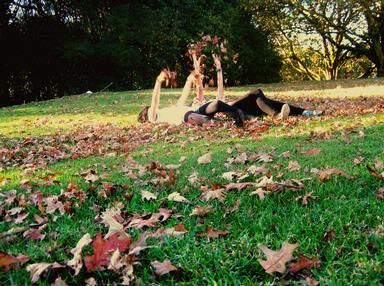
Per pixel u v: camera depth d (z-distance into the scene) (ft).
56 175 13.21
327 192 8.85
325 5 83.46
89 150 19.17
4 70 88.99
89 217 8.48
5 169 15.80
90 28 93.66
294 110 24.71
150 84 94.94
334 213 7.58
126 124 28.68
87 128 28.14
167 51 90.17
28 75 92.58
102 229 7.64
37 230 7.49
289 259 5.80
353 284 5.27
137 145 19.66
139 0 92.17
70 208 8.76
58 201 9.30
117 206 8.75
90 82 91.86
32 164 16.21
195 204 8.84
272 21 93.97
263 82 103.30
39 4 88.53
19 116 38.96
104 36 89.10
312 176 10.12
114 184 10.23
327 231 6.65
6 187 11.57
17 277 5.75
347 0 79.71
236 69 89.86
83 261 6.20
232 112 22.30
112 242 6.24
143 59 91.86
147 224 7.55
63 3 88.17
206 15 87.40
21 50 87.71
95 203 9.33
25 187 11.35
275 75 103.24
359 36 93.15
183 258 6.23
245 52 90.84
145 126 26.13
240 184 9.44
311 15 85.20
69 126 30.04
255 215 7.77
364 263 5.70
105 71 92.84
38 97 94.53
